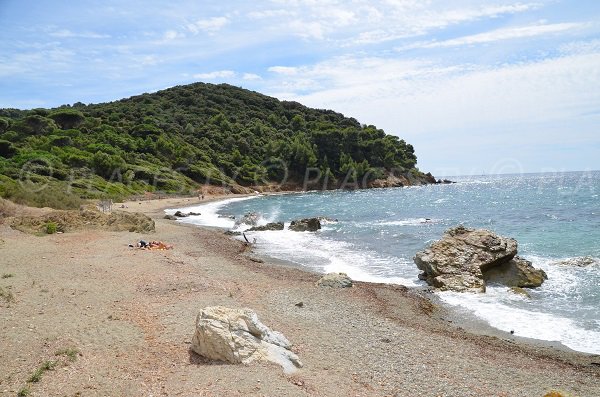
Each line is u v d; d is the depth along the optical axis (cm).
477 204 5938
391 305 1644
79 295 1483
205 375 912
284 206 6550
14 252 2177
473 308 1647
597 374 1085
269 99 15750
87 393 831
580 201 5544
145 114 12331
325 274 2166
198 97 14738
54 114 10081
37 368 925
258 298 1620
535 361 1166
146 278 1780
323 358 1092
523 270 1967
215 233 3625
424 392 938
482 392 955
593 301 1650
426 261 2042
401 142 13438
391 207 5978
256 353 1003
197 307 1408
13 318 1212
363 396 895
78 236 2827
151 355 1030
